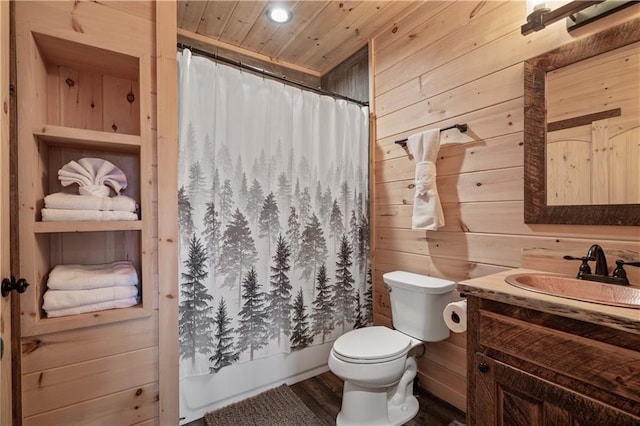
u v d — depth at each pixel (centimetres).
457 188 168
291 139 196
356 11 197
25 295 96
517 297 92
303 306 200
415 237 194
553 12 118
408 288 171
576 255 122
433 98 181
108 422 109
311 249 204
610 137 113
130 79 133
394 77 208
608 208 112
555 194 127
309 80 277
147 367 116
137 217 117
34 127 97
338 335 216
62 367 102
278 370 192
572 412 81
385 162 216
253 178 179
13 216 93
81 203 107
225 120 170
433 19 181
